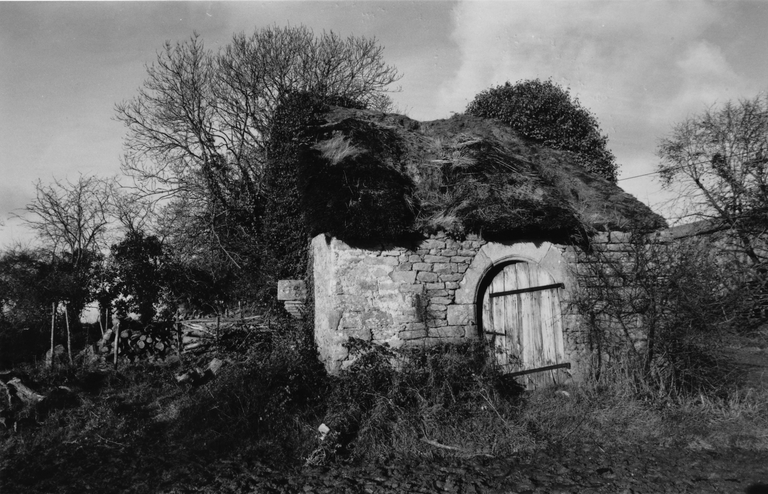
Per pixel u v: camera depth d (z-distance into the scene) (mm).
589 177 8523
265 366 6785
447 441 5367
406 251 6570
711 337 6293
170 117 14336
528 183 7430
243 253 13555
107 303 9648
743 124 10773
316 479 4758
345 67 16547
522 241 6887
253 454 5332
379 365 6070
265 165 13781
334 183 6754
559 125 12578
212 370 7922
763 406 6098
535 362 6812
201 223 14453
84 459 5293
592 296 6750
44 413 6379
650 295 6301
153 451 5477
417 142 8008
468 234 6742
